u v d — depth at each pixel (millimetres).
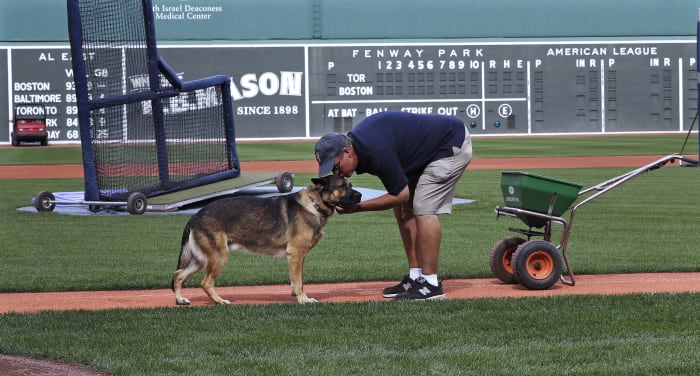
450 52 53125
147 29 16984
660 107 54312
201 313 7480
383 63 53000
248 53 53000
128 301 8547
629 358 5895
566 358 5906
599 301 7875
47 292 9109
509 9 55219
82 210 16781
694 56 54219
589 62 53844
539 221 8906
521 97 53625
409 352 6125
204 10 53781
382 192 19094
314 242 7980
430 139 7922
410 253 8570
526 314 7336
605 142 45031
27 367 5887
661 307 7586
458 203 17531
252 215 7938
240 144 48250
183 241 8047
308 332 6727
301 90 53219
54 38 52938
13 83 51281
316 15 54281
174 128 19562
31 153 41312
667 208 16500
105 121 16859
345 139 7660
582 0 55438
